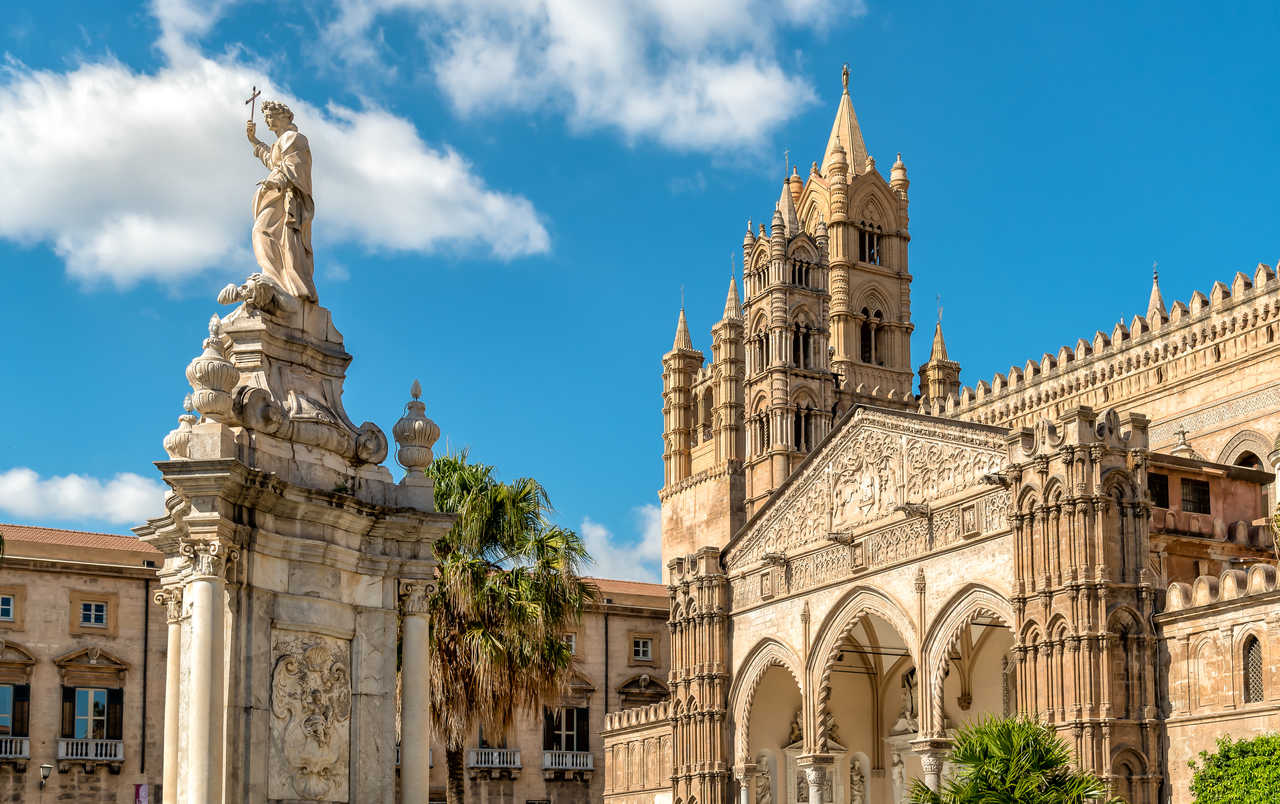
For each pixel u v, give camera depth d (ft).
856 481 259.60
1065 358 326.85
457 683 164.25
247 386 90.89
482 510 167.94
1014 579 214.07
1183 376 289.94
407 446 98.37
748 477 442.91
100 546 311.06
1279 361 266.77
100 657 295.69
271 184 96.94
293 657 88.07
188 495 82.84
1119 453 209.36
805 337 445.37
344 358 98.58
